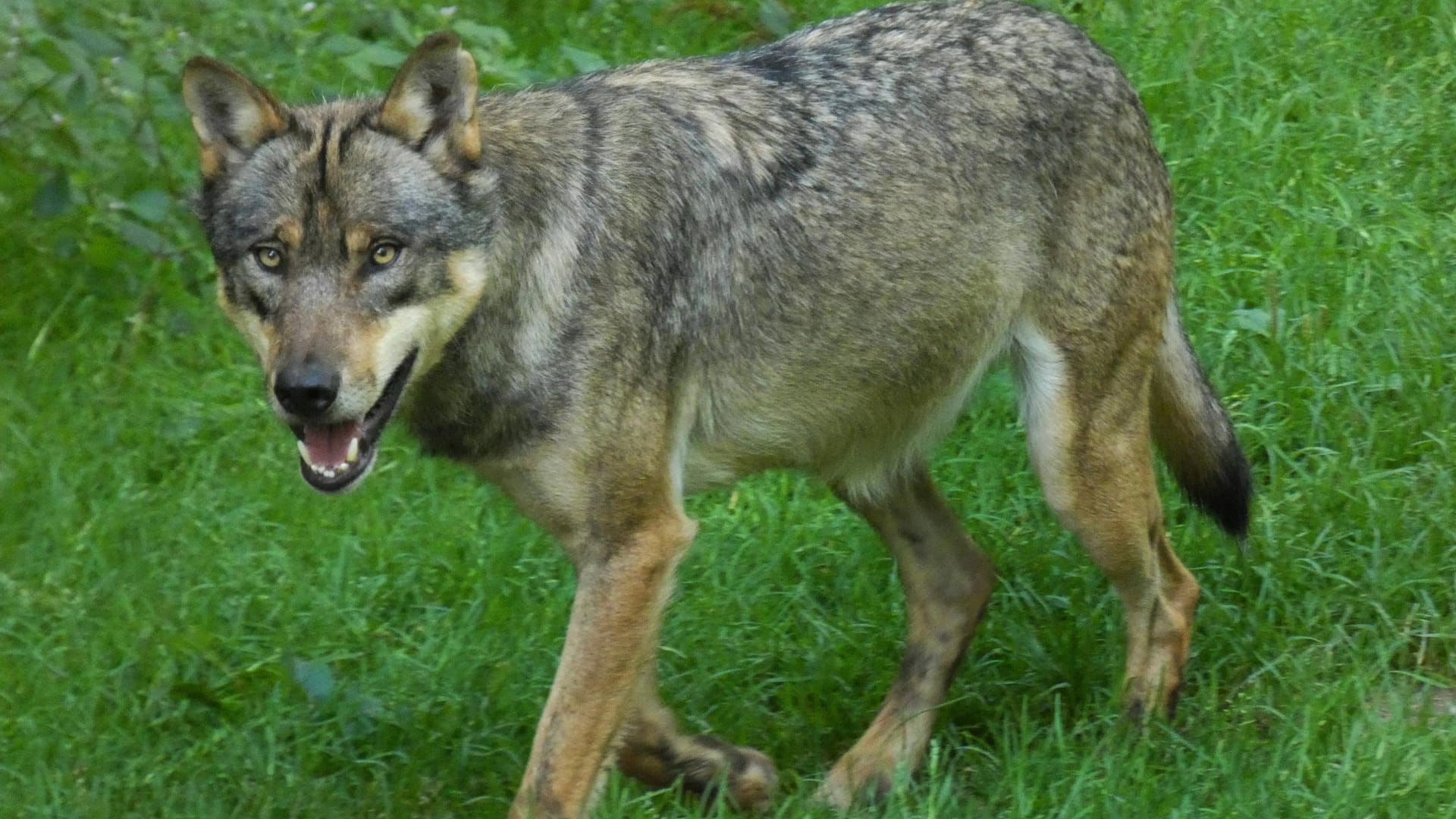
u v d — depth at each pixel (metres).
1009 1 9.29
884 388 8.76
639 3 15.22
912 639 9.45
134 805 8.55
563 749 7.78
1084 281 8.86
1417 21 14.12
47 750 8.81
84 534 10.73
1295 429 10.98
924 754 9.03
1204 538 10.34
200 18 13.23
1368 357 11.24
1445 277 11.64
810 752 9.31
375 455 7.51
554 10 15.57
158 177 12.86
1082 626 9.88
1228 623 9.83
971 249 8.64
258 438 11.83
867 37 8.90
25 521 10.88
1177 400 9.57
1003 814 8.06
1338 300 11.62
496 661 9.70
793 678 9.71
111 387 12.16
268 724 9.12
